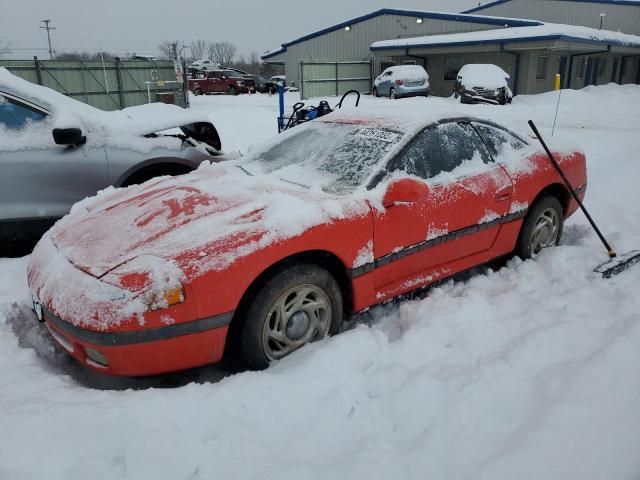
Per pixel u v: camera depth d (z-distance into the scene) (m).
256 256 2.57
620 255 4.07
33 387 2.53
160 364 2.49
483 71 18.89
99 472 1.96
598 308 3.21
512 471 1.99
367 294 3.08
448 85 24.42
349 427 2.26
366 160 3.34
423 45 23.39
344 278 3.04
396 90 21.42
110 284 2.46
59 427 2.14
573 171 4.30
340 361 2.66
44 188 4.23
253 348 2.67
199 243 2.58
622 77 27.62
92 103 19.67
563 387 2.44
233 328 2.75
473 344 2.85
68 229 3.14
